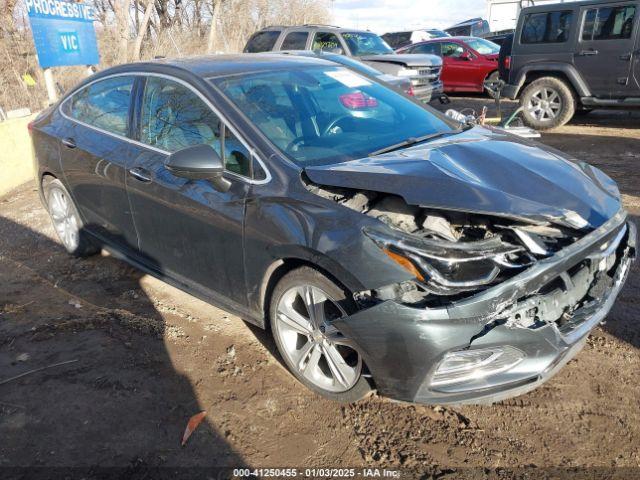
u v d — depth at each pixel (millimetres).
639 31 8492
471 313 2432
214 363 3465
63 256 5180
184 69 3766
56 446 2842
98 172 4199
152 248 3982
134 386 3275
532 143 3609
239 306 3449
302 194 2934
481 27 21406
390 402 3059
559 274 2588
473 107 12383
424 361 2504
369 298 2646
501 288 2439
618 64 8766
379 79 4383
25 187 7570
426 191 2684
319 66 4180
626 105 8938
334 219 2750
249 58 4152
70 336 3820
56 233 5504
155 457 2750
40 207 6633
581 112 11156
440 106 12828
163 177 3633
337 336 2844
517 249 2588
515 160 3111
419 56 10820
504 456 2676
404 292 2555
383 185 2768
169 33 19203
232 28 24375
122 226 4195
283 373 3342
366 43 11336
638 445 2701
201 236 3467
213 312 4074
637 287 4078
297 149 3260
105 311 4121
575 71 9219
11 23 11578
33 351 3668
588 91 9211
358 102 3896
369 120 3754
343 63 4438
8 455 2795
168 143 3719
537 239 2650
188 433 2893
